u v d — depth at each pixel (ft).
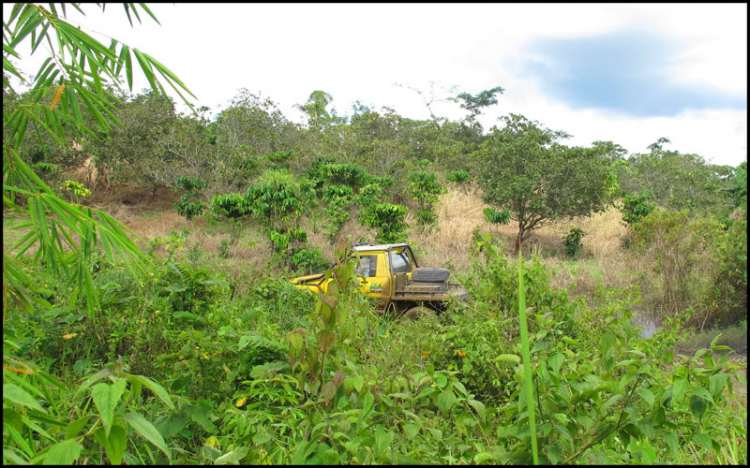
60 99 7.32
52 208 6.74
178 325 13.34
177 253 20.89
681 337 12.85
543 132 59.11
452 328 13.84
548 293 15.08
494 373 11.66
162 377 11.94
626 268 33.24
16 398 5.60
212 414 9.00
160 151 72.64
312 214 45.24
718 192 76.89
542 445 6.61
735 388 10.68
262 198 38.34
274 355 12.42
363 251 25.91
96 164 76.43
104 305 13.60
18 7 6.46
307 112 138.10
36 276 13.65
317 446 6.78
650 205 60.03
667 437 6.57
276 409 10.84
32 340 12.53
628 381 6.75
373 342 14.93
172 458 8.51
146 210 75.72
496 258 16.76
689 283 25.59
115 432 5.50
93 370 12.28
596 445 7.30
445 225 59.41
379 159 78.89
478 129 155.94
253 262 35.37
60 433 8.18
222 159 71.67
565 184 56.90
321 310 8.49
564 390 6.89
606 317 13.35
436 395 7.77
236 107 88.79
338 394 7.97
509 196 57.11
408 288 24.56
